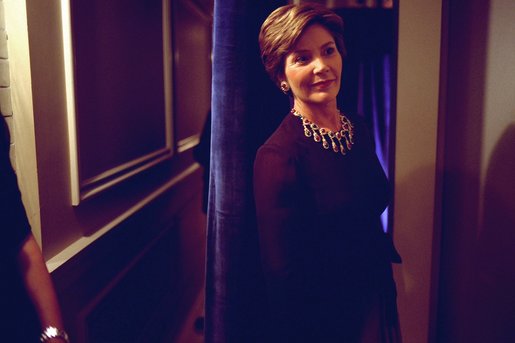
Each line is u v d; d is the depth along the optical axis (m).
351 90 1.52
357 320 1.18
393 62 1.49
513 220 1.25
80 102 1.86
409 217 1.53
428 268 1.54
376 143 1.60
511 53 1.25
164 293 3.00
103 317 2.04
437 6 1.44
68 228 1.75
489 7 1.32
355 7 1.50
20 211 1.06
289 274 1.09
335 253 1.11
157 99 2.98
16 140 1.52
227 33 1.27
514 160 1.25
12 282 1.04
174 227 3.26
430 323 1.57
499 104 1.29
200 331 2.99
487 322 1.36
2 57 1.46
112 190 2.16
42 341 1.04
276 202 1.08
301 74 1.08
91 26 1.97
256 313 1.35
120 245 2.18
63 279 1.62
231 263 1.33
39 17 1.54
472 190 1.41
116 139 2.26
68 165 1.74
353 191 1.12
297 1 1.37
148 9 2.79
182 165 3.63
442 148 1.50
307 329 1.13
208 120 3.01
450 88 1.47
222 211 1.32
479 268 1.38
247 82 1.28
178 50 3.54
